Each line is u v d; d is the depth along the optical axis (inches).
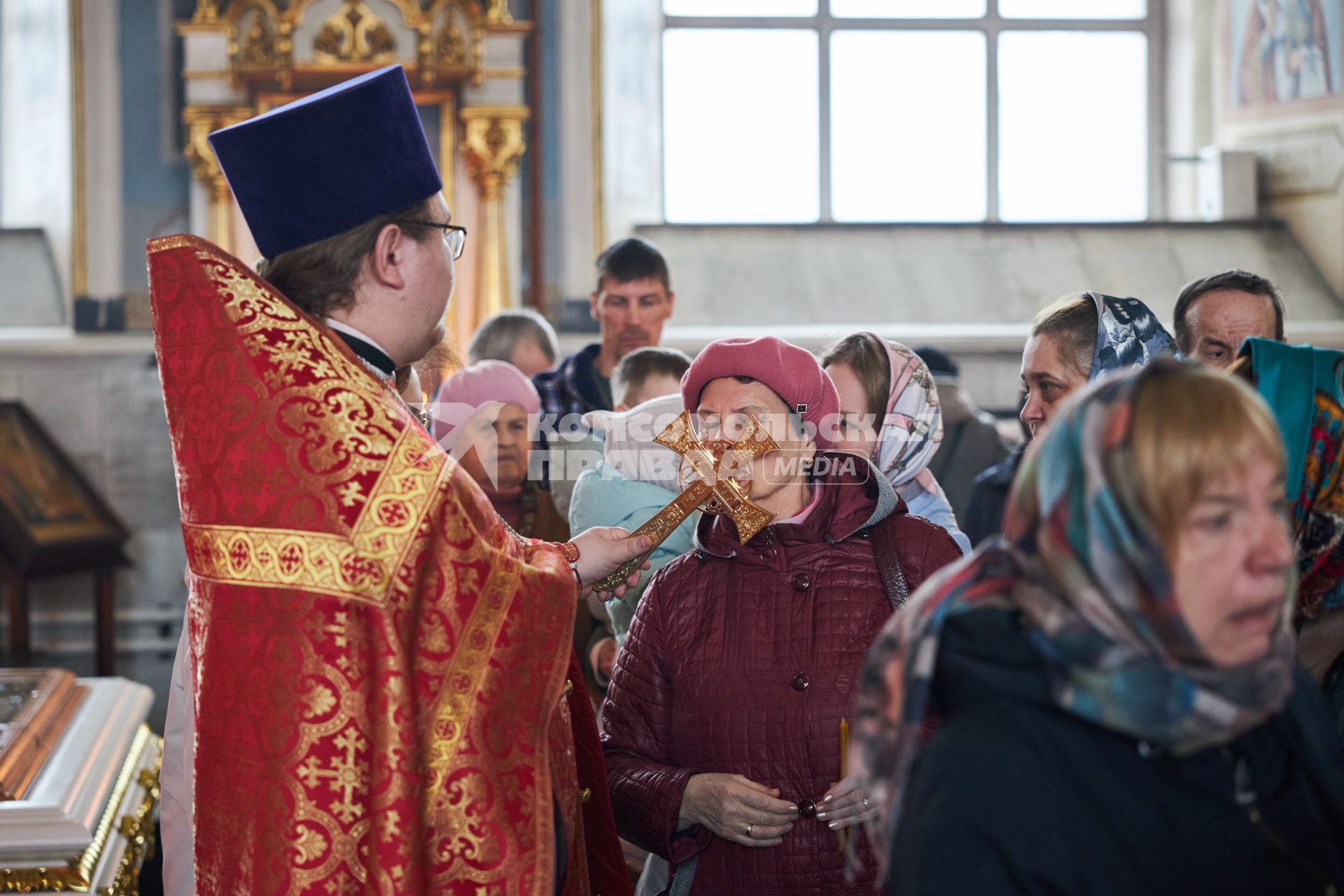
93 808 110.3
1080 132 316.2
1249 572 42.6
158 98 279.1
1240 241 303.4
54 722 125.9
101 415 277.9
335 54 270.4
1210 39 311.6
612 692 77.4
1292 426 73.7
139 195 279.7
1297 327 286.8
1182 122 315.6
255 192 65.6
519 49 278.1
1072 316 80.6
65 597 276.2
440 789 60.7
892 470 90.1
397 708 59.0
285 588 60.0
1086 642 43.1
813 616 71.8
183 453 63.2
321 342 62.5
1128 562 42.7
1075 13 315.0
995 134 314.2
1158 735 42.6
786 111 311.4
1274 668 43.4
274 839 58.9
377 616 59.8
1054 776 44.1
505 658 62.6
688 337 287.1
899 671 47.1
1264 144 306.0
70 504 255.4
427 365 80.0
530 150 282.7
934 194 314.5
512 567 63.4
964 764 44.5
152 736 147.3
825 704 70.4
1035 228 311.9
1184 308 101.3
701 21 308.2
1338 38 287.1
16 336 278.4
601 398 153.3
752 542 73.6
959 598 47.3
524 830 62.0
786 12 310.2
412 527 60.5
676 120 309.4
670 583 76.0
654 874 87.6
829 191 312.3
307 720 59.1
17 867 101.7
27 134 291.3
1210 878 44.3
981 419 156.0
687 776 71.2
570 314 285.6
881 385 89.6
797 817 69.8
